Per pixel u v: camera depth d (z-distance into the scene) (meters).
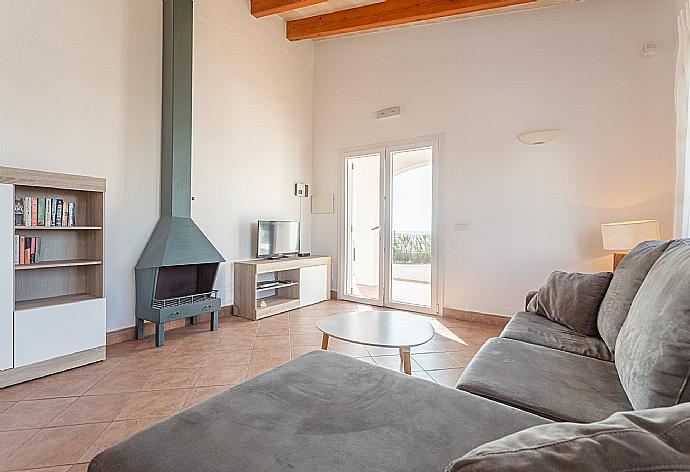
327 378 1.46
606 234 3.30
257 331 3.92
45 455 1.80
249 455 0.97
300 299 5.04
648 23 3.50
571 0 3.80
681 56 3.05
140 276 3.53
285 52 5.30
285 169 5.35
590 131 3.76
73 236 3.11
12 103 2.75
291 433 1.07
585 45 3.78
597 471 0.47
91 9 3.20
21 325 2.54
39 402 2.31
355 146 5.41
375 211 5.46
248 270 4.43
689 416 0.52
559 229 3.91
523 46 4.11
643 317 1.40
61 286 3.06
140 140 3.58
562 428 0.56
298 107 5.55
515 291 4.16
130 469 0.93
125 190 3.48
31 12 2.83
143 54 3.59
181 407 2.29
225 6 4.42
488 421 1.15
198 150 4.14
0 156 2.70
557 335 2.26
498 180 4.25
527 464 0.49
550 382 1.59
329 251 5.72
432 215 4.71
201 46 4.16
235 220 4.60
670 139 3.40
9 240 2.47
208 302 3.85
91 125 3.21
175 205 3.72
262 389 1.35
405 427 1.11
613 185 3.65
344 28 4.77
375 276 5.51
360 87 5.35
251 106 4.79
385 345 2.34
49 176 2.67
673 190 3.38
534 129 4.04
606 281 2.38
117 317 3.46
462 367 3.01
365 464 0.94
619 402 1.42
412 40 4.87
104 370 2.83
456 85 4.53
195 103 4.11
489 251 4.31
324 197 5.73
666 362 1.11
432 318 4.55
